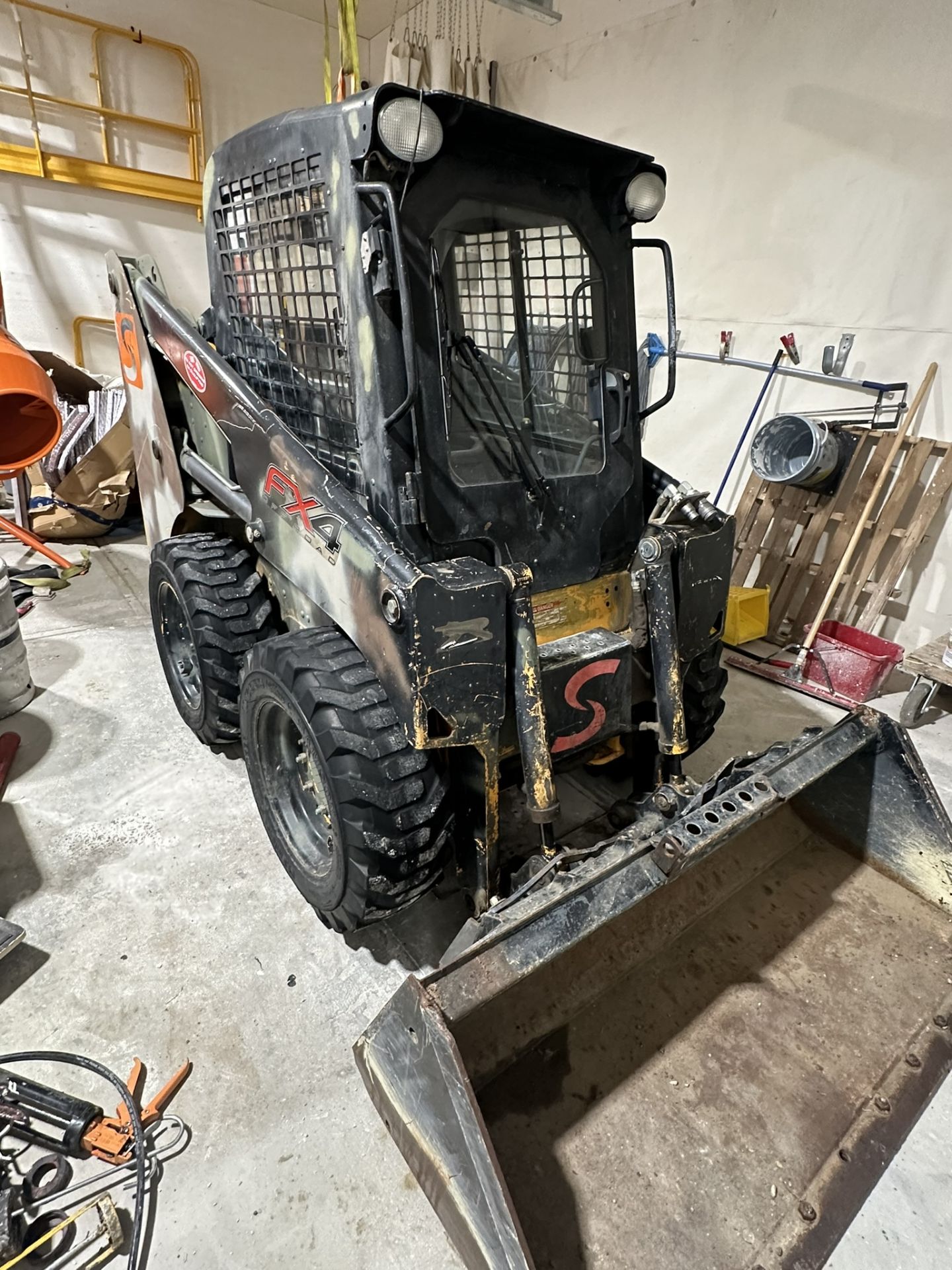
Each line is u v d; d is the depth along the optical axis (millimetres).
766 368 3605
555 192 1585
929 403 3113
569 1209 1233
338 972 1765
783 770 1590
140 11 4828
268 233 1776
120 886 1995
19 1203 1259
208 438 2264
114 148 5020
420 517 1509
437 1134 1146
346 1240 1269
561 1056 1444
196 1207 1306
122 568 4199
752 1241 1216
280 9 5340
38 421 3332
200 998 1686
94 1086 1492
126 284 2449
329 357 1660
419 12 5188
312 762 1638
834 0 2990
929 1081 1463
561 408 1780
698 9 3459
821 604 3406
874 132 3016
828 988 1612
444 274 1486
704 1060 1464
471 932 1325
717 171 3596
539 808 1504
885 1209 1314
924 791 1758
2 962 1757
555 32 4191
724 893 1783
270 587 2314
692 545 1869
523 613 1480
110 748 2584
